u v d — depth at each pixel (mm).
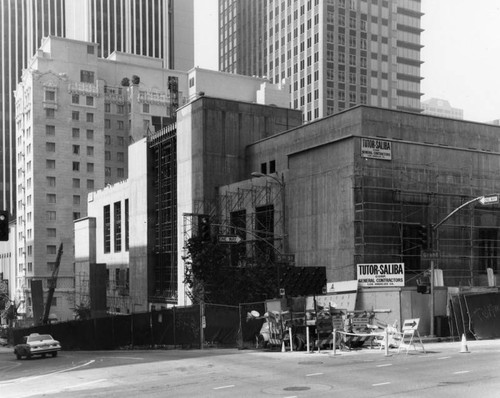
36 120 113562
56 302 110938
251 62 168625
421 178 41344
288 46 151875
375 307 30047
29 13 183125
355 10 145500
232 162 56969
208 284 42188
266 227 48469
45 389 17125
